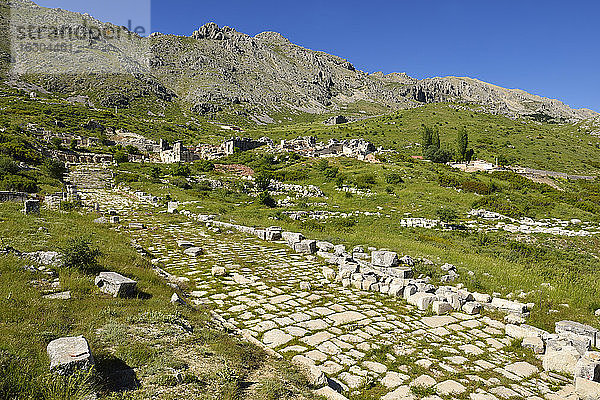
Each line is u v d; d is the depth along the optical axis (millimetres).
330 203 36656
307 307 8852
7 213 14617
